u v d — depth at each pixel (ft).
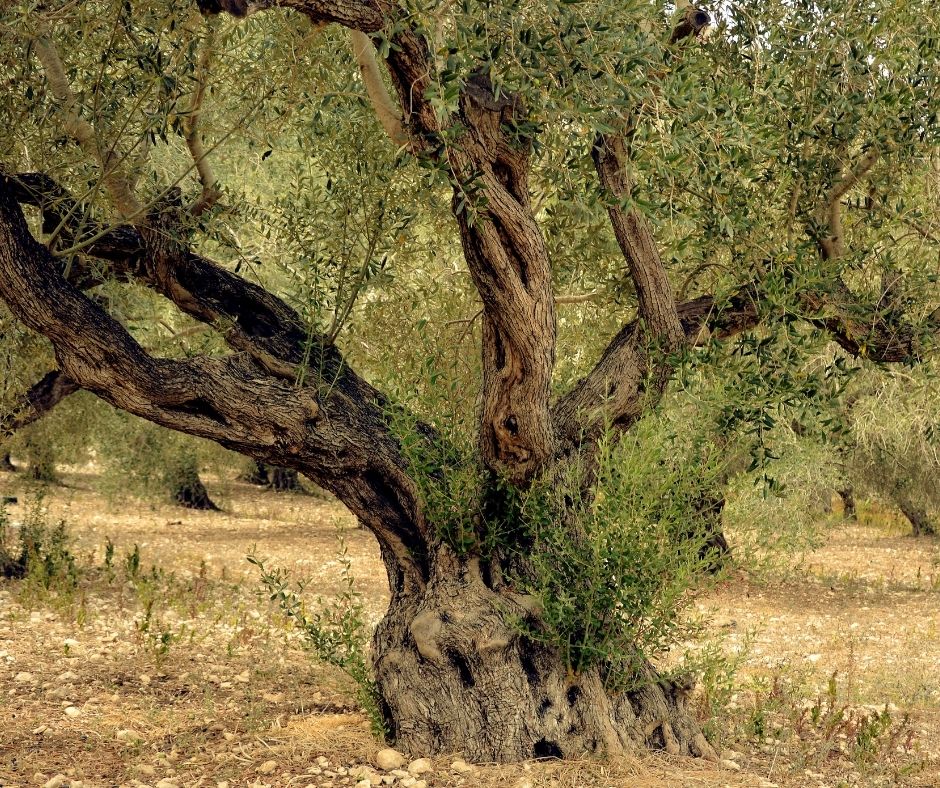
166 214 28.55
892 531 119.96
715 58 27.43
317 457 26.63
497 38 20.68
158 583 58.18
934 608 66.90
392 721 27.32
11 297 23.52
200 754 26.58
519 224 23.34
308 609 53.93
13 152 28.50
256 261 32.24
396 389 26.48
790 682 40.78
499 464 26.66
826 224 29.66
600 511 25.38
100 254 30.30
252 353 27.84
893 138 27.09
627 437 26.81
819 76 27.12
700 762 26.68
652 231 27.86
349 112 28.32
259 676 36.42
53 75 26.50
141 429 90.99
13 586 56.49
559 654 26.23
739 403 25.54
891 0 26.05
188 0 23.25
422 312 36.86
